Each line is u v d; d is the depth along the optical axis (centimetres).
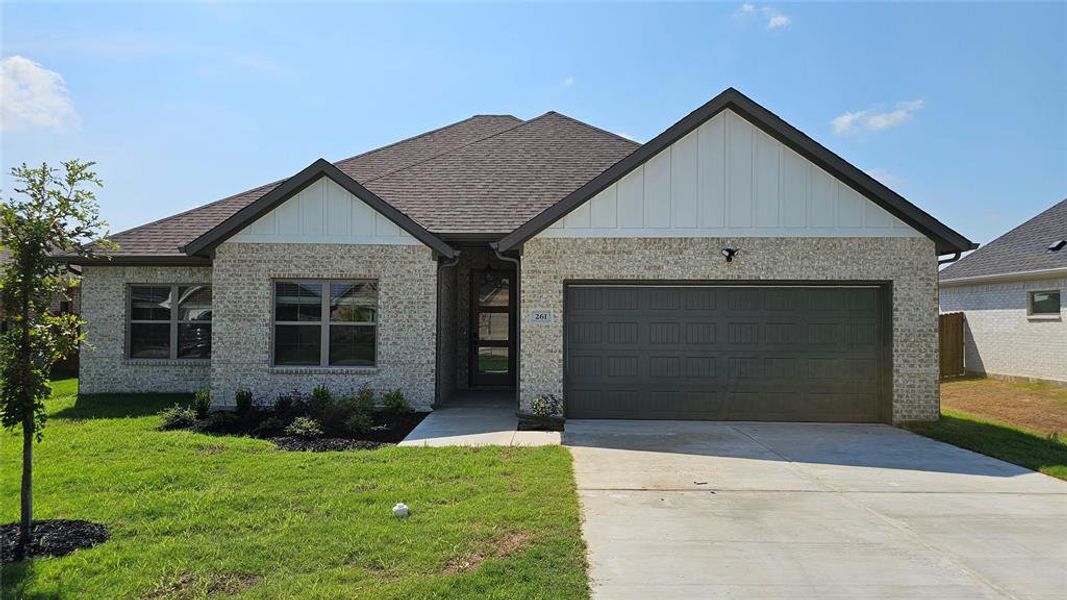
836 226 1180
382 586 470
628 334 1206
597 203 1191
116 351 1457
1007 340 1855
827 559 541
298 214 1251
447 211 1352
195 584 473
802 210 1182
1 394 550
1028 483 789
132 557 515
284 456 843
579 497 704
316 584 472
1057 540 593
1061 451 964
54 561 507
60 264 597
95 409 1248
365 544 543
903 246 1177
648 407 1201
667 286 1205
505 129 1889
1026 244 1934
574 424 1148
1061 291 1659
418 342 1244
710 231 1186
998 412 1394
